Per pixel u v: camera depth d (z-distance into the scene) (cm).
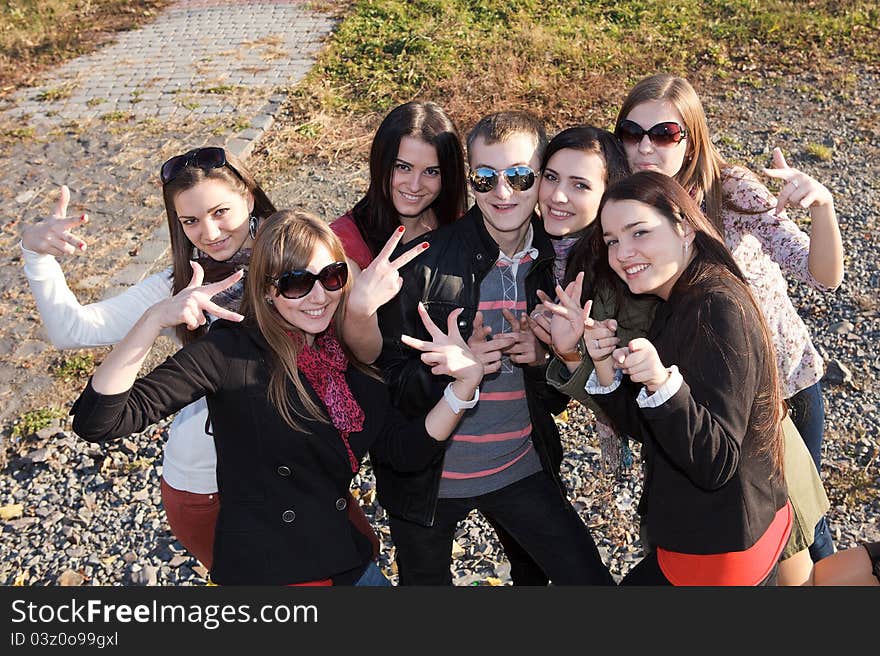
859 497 452
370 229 371
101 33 1174
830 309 602
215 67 1036
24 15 1209
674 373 244
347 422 287
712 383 253
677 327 266
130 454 524
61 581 439
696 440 244
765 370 265
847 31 1023
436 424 299
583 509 458
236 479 279
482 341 323
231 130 893
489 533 452
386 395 306
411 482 329
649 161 332
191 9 1235
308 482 282
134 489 500
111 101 977
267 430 274
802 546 313
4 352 619
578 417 524
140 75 1034
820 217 326
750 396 256
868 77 938
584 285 320
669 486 279
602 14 1107
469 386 295
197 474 320
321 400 283
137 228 757
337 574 294
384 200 365
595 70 968
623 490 468
